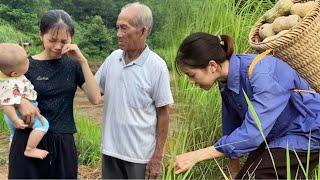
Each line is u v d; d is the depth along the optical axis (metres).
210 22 5.36
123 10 3.57
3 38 16.70
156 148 3.75
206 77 3.41
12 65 3.45
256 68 3.32
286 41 3.58
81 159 6.38
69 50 3.47
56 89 3.56
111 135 3.73
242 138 3.23
